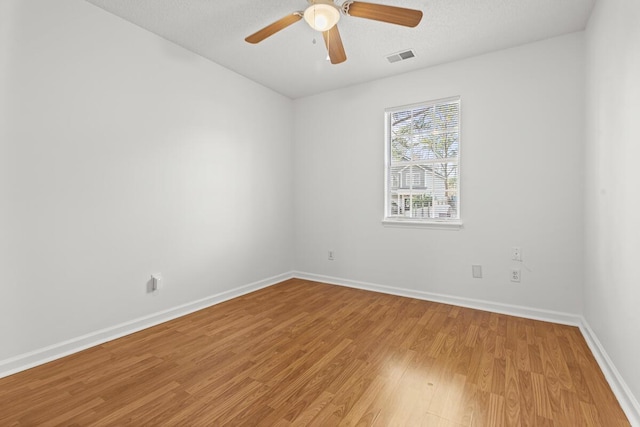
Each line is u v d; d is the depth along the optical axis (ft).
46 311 6.93
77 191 7.42
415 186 11.67
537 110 9.37
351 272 13.00
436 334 8.29
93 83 7.66
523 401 5.45
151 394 5.69
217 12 7.95
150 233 8.95
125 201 8.36
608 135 6.52
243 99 11.90
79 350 7.40
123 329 8.29
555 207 9.19
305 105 14.08
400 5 7.63
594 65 7.59
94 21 7.66
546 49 9.21
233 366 6.68
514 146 9.70
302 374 6.36
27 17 6.58
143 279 8.79
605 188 6.72
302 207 14.33
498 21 8.29
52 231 7.02
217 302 10.90
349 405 5.38
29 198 6.67
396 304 10.73
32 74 6.66
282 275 13.96
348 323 9.07
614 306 6.05
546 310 9.33
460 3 7.54
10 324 6.43
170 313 9.41
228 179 11.35
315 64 10.89
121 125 8.24
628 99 5.41
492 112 10.00
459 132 10.57
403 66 11.00
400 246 11.80
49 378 6.20
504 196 9.87
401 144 11.93
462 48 9.71
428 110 11.32
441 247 10.96
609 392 5.69
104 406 5.34
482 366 6.64
